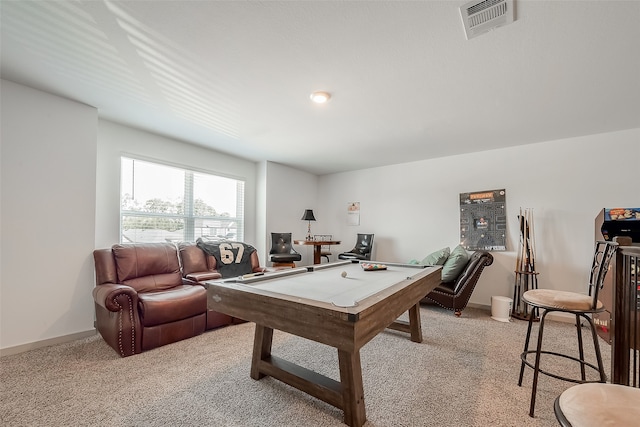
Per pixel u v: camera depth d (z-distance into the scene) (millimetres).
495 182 3998
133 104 2711
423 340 2695
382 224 5145
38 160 2449
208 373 2035
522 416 1577
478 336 2805
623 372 1092
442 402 1703
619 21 1554
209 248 3697
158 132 3521
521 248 3713
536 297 1656
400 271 2633
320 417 1569
